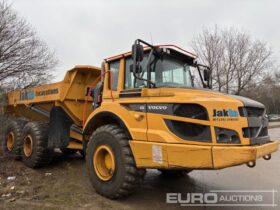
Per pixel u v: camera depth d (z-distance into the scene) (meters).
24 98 7.81
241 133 3.84
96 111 5.14
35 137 6.57
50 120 6.63
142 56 4.43
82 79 6.61
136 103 4.53
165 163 4.02
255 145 3.97
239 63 28.03
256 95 32.12
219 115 3.82
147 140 4.27
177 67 5.20
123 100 4.79
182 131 4.02
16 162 7.25
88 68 6.37
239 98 4.23
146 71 4.64
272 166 7.92
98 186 4.77
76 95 6.58
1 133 8.14
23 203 4.30
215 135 3.76
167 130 4.11
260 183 6.05
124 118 4.63
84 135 5.49
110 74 5.29
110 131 4.71
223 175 6.72
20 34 16.17
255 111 4.32
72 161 7.50
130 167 4.39
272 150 4.36
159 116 4.20
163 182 5.91
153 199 4.76
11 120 8.22
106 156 4.87
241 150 3.62
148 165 4.21
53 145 6.45
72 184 5.39
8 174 5.97
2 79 14.84
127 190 4.43
